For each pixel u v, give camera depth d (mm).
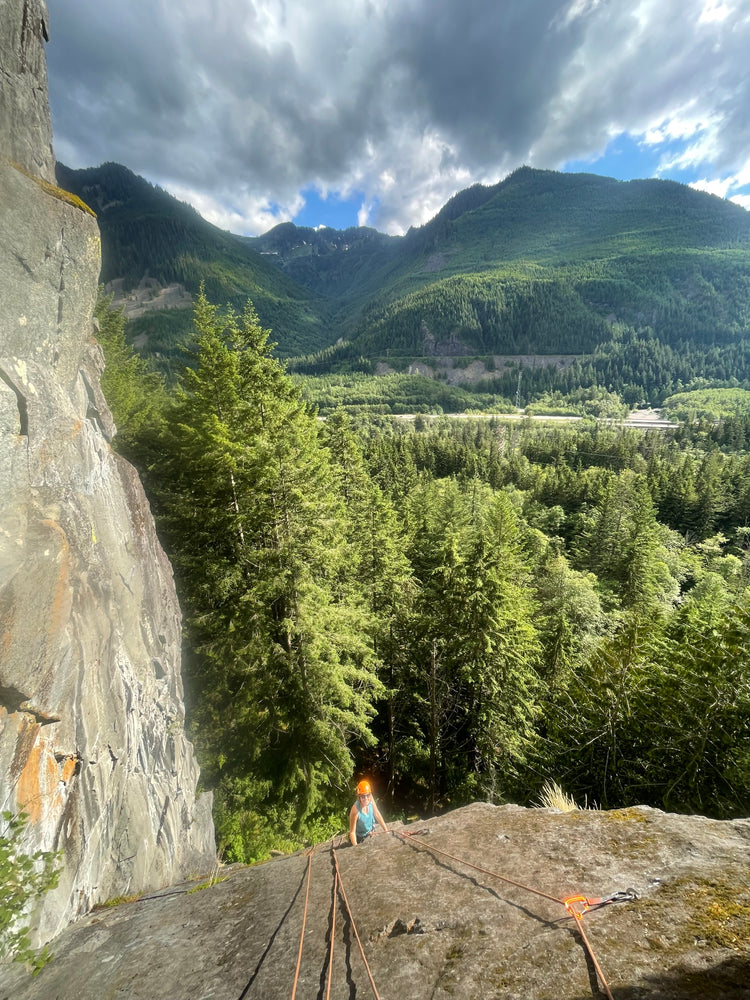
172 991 3830
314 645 13883
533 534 54812
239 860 11914
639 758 13633
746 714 12242
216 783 13992
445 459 99500
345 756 15133
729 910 3010
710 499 67625
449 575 18750
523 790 15797
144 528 10602
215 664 14586
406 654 22578
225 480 14781
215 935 4617
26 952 4820
